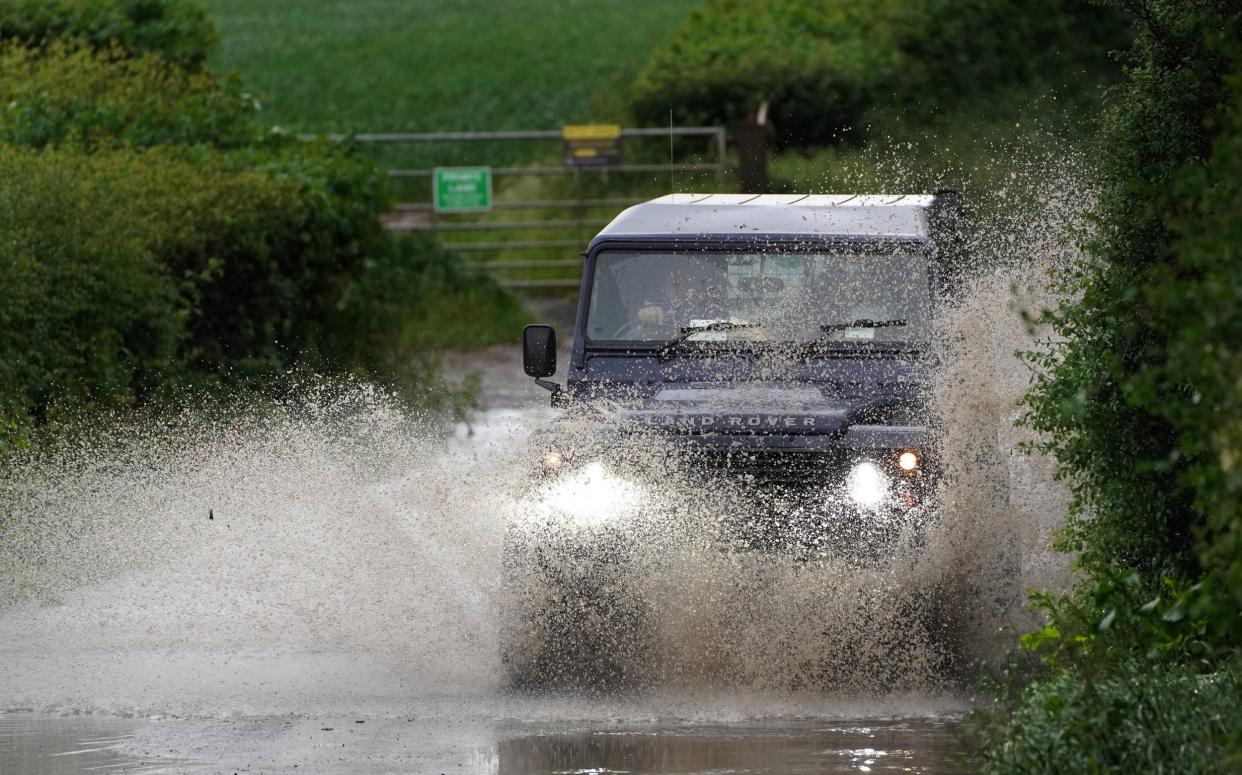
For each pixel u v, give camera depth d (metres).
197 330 60.50
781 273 35.12
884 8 137.38
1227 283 17.70
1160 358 25.73
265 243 63.38
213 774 23.98
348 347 68.38
